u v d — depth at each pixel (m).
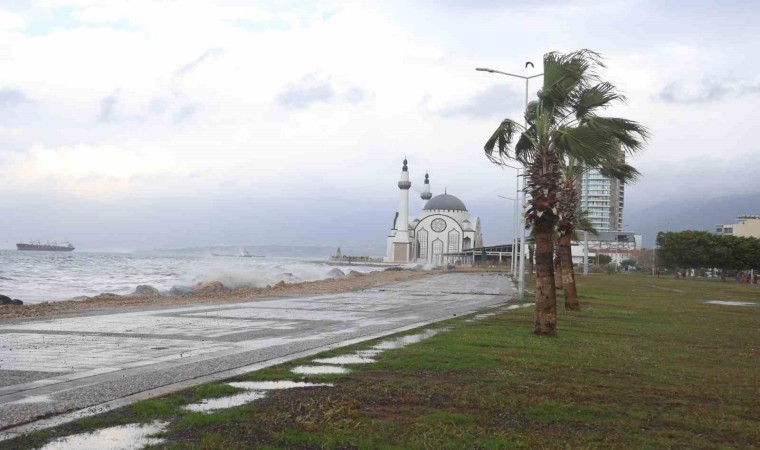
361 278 71.00
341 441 6.95
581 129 17.08
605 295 42.25
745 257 102.12
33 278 60.34
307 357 12.90
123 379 10.29
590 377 11.27
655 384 10.83
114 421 7.62
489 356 13.24
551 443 7.07
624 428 7.82
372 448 6.74
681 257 105.31
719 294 51.06
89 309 25.39
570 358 13.46
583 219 38.47
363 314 25.00
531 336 17.30
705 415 8.64
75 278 62.25
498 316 24.47
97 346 14.40
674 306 33.62
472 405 8.82
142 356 12.95
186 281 52.75
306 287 47.91
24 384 9.84
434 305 30.97
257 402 8.74
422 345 14.96
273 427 7.48
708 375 11.98
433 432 7.36
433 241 199.25
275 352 13.71
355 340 16.05
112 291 44.97
